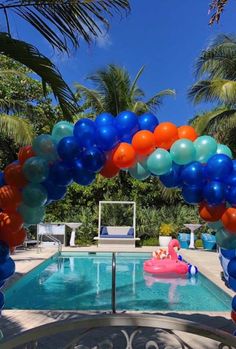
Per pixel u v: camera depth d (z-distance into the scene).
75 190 18.78
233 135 14.23
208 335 2.67
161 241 17.44
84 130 3.71
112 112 20.69
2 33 3.79
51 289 8.93
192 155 3.70
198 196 3.79
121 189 19.22
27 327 5.25
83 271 11.44
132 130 3.81
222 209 3.72
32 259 11.96
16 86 16.38
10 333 5.00
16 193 3.77
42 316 5.76
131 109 20.34
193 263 11.37
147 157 3.85
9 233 3.79
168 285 9.21
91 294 8.38
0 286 3.96
